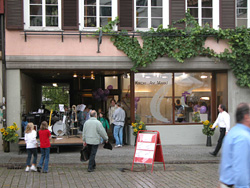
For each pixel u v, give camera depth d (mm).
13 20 12781
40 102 22906
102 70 13953
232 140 4059
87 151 9688
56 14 13211
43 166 10258
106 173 9367
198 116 14820
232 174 3988
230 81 14320
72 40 13203
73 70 13797
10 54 12828
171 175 9141
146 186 7863
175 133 14398
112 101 15219
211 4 14039
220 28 13742
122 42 13391
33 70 13539
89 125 9531
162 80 14562
